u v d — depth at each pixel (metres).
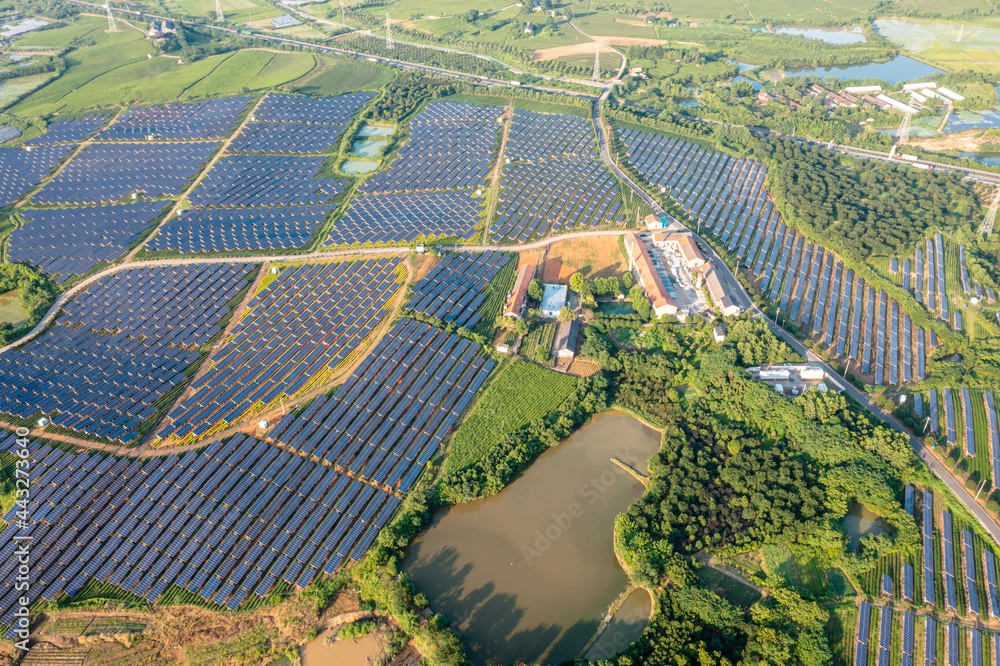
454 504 165.75
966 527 155.12
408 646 137.00
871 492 158.62
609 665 129.25
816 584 144.25
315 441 175.88
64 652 135.50
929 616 138.00
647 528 155.50
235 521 156.50
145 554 150.00
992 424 179.50
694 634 133.88
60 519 155.75
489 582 148.75
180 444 174.50
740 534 153.50
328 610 142.00
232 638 136.88
